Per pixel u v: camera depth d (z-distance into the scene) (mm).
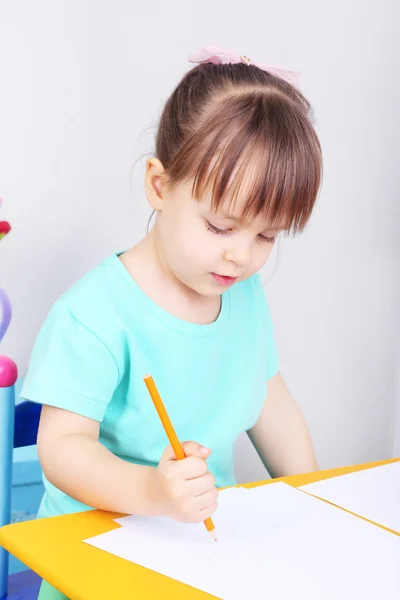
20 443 885
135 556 562
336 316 1559
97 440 817
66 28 1158
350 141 1518
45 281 1194
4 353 1171
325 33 1453
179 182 752
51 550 562
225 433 931
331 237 1521
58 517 632
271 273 1438
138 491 649
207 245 735
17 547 566
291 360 1506
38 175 1165
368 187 1562
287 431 1010
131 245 1272
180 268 773
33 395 787
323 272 1521
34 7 1128
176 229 760
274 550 591
